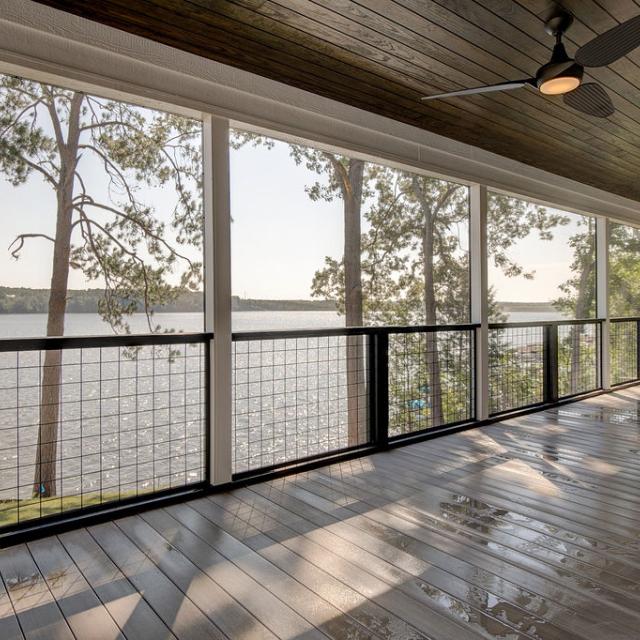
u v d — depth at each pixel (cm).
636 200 705
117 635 163
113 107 481
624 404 562
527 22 258
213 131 305
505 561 212
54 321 448
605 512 263
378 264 714
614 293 976
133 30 269
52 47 248
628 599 183
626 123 401
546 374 556
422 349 510
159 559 214
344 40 281
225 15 256
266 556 216
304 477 324
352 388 454
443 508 269
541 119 399
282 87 337
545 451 379
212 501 283
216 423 300
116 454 372
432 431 425
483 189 482
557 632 163
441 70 319
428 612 175
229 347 308
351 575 200
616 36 222
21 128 437
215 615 174
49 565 210
